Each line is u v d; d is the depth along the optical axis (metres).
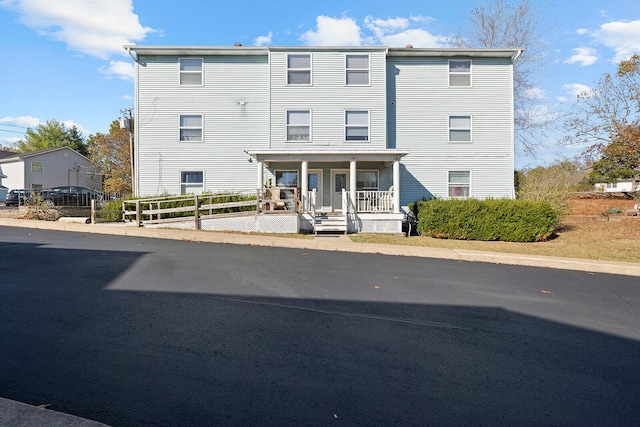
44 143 48.09
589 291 6.55
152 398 2.82
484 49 16.67
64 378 3.07
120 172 38.09
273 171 16.84
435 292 6.12
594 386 3.20
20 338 3.83
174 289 5.78
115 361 3.39
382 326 4.50
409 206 15.88
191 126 16.92
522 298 5.94
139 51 16.58
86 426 2.40
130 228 13.18
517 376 3.35
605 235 13.91
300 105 16.58
